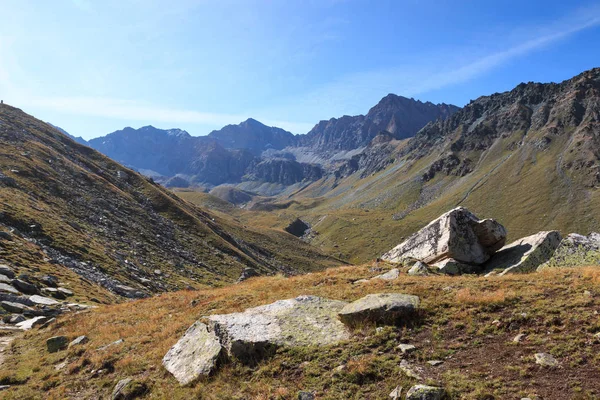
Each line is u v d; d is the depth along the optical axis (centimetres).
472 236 3212
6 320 2889
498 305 1766
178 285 6750
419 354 1459
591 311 1561
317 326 1797
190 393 1491
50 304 3325
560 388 1141
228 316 1945
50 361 2111
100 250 6331
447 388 1194
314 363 1508
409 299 1873
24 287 3441
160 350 1959
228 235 14625
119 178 13462
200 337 1850
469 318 1692
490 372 1282
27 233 5306
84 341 2334
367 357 1483
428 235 3444
